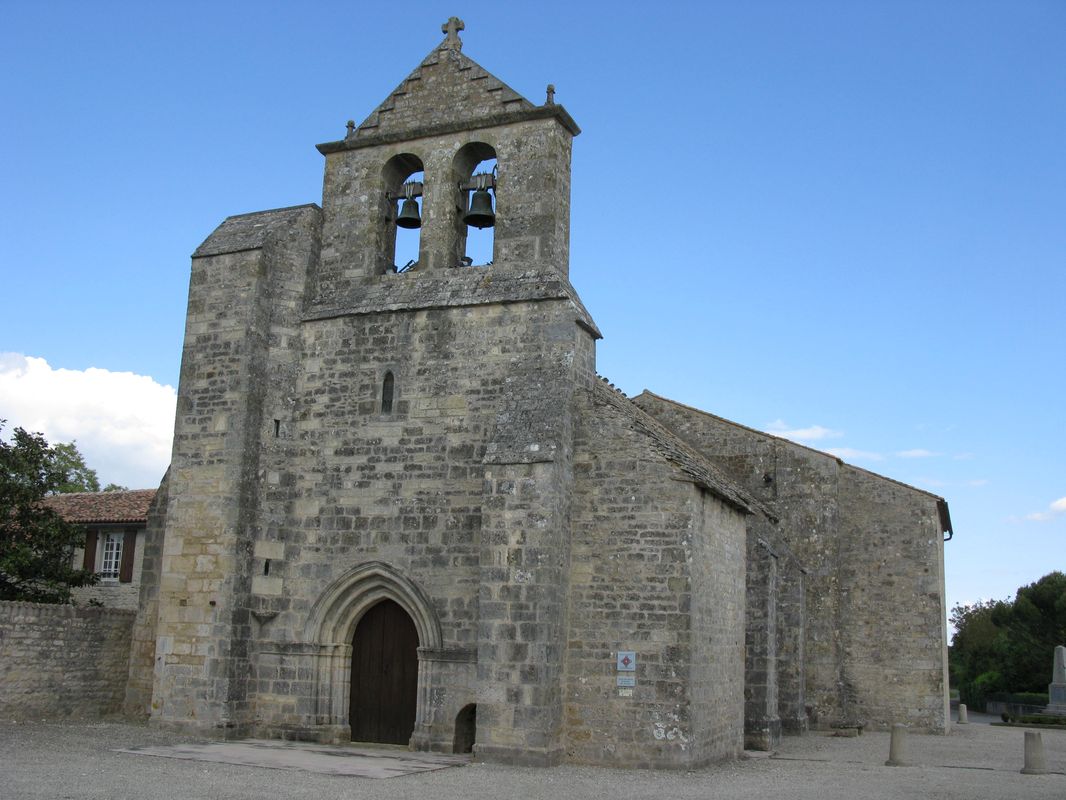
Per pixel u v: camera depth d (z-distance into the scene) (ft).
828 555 108.37
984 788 58.65
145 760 56.95
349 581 70.95
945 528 129.08
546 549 63.82
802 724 98.84
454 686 66.49
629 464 67.67
